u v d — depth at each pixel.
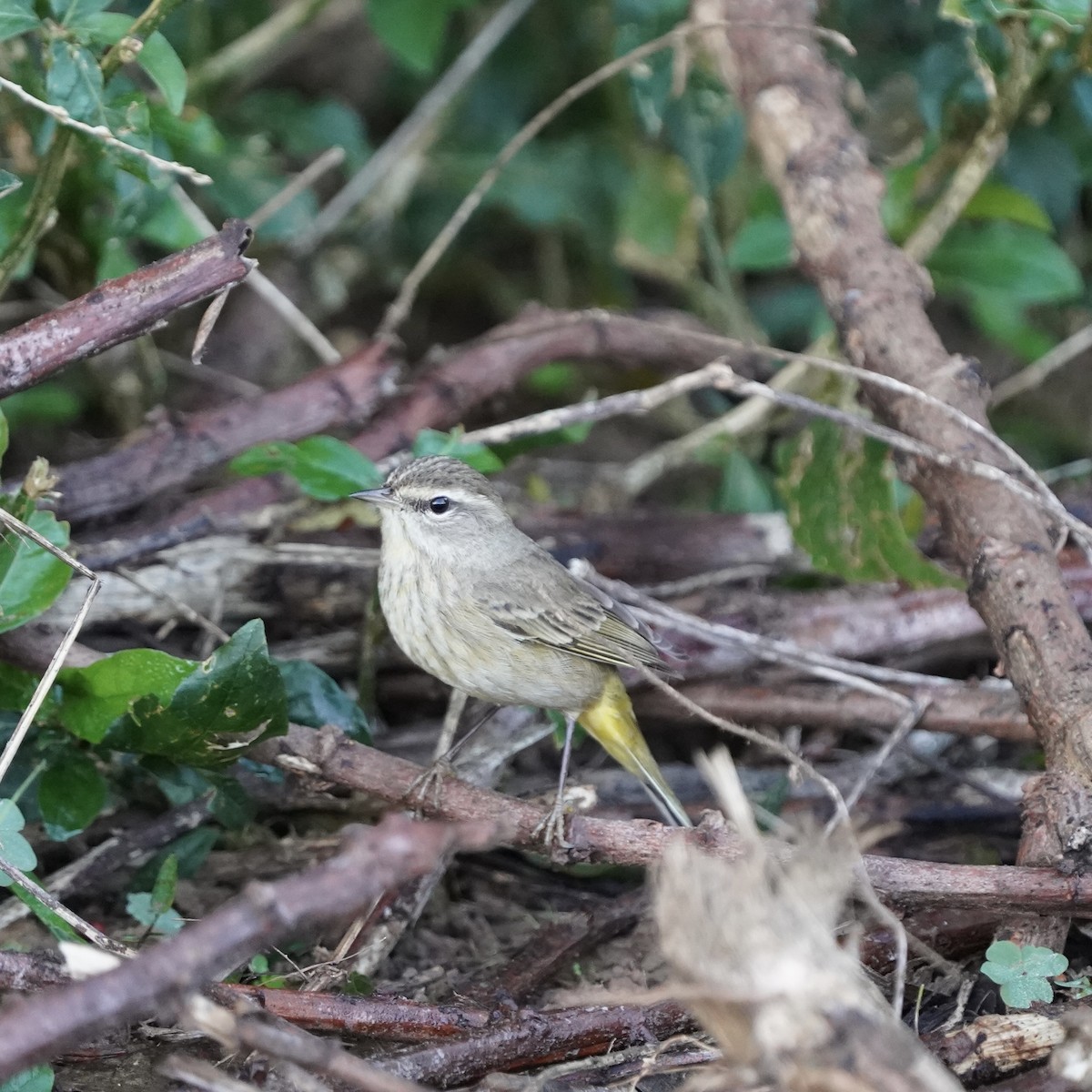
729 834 7.78
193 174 8.55
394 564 10.12
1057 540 10.52
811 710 10.91
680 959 5.46
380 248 16.94
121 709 8.47
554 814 8.26
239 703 8.18
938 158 13.14
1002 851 10.24
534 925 9.82
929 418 9.98
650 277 17.73
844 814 8.61
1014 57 11.35
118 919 9.32
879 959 8.05
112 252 11.57
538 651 9.93
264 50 14.70
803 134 11.38
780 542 12.34
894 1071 5.22
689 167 14.55
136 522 11.05
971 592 9.27
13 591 8.49
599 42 16.47
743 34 11.95
